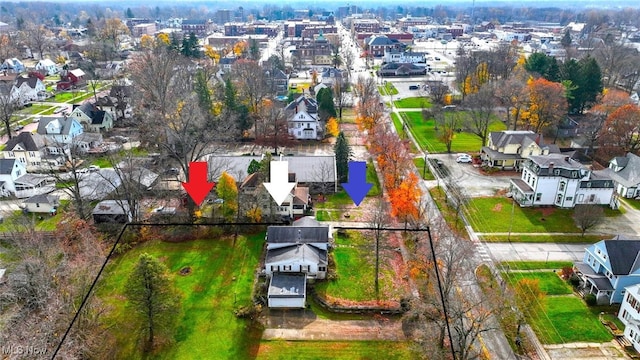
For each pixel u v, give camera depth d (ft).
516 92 334.03
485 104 334.03
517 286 177.06
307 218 210.18
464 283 175.63
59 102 445.37
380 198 252.62
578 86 375.66
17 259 183.42
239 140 341.00
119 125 375.25
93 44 645.10
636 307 153.58
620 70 474.90
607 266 171.73
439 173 284.82
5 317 146.00
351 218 231.50
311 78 553.23
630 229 221.25
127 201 225.15
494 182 274.16
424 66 590.96
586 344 151.53
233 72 459.73
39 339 132.98
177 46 585.22
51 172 232.12
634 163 261.24
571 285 180.55
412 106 434.30
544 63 434.30
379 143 294.87
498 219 229.86
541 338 153.79
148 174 257.55
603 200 242.78
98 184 239.09
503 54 478.59
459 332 136.36
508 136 294.46
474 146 330.13
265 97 399.03
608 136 297.94
